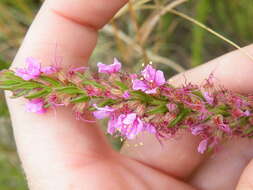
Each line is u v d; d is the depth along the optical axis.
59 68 0.09
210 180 0.13
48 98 0.09
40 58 0.10
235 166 0.13
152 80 0.09
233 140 0.12
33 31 0.11
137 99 0.09
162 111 0.09
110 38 0.17
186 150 0.12
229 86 0.12
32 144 0.10
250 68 0.12
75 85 0.09
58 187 0.10
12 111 0.10
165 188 0.11
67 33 0.11
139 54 0.16
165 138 0.11
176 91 0.09
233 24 0.16
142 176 0.11
